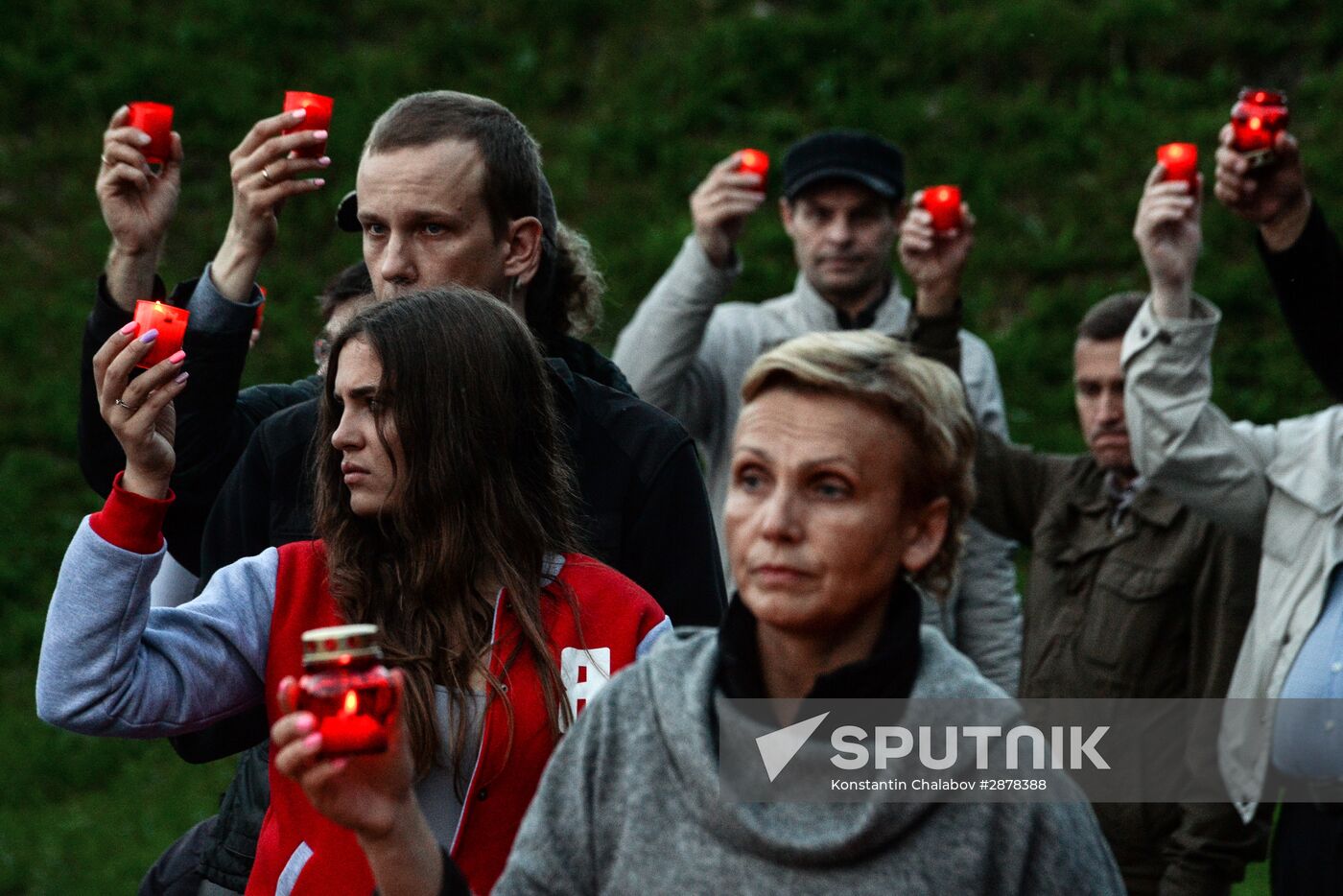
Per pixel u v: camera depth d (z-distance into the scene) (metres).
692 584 5.48
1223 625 7.79
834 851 3.35
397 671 3.37
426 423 4.50
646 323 9.60
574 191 18.75
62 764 13.98
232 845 5.32
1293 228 7.55
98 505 16.72
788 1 20.45
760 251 17.84
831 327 10.09
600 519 5.43
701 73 19.69
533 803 3.67
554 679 4.42
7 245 18.80
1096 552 8.21
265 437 5.46
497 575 4.54
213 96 19.77
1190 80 19.33
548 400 4.83
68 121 19.91
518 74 19.91
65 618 4.28
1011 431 16.27
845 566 3.47
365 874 4.24
